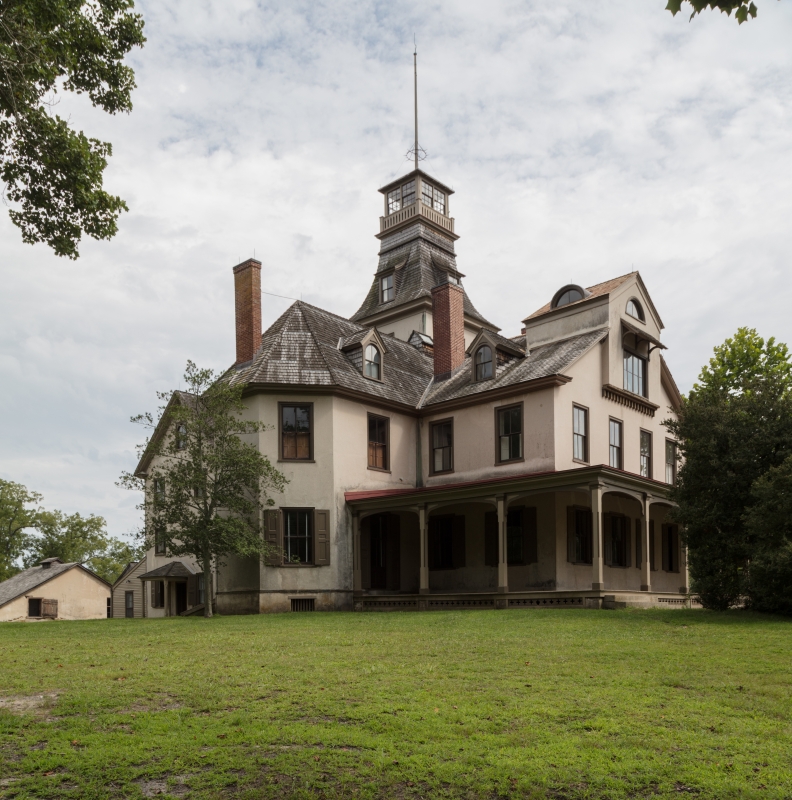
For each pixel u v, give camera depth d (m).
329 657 11.45
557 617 17.02
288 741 6.93
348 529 24.83
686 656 11.19
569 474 20.38
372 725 7.35
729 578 18.53
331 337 27.78
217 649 12.62
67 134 12.33
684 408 19.98
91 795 5.90
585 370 25.12
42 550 62.25
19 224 13.12
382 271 38.75
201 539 21.55
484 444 25.52
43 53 11.90
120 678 9.81
